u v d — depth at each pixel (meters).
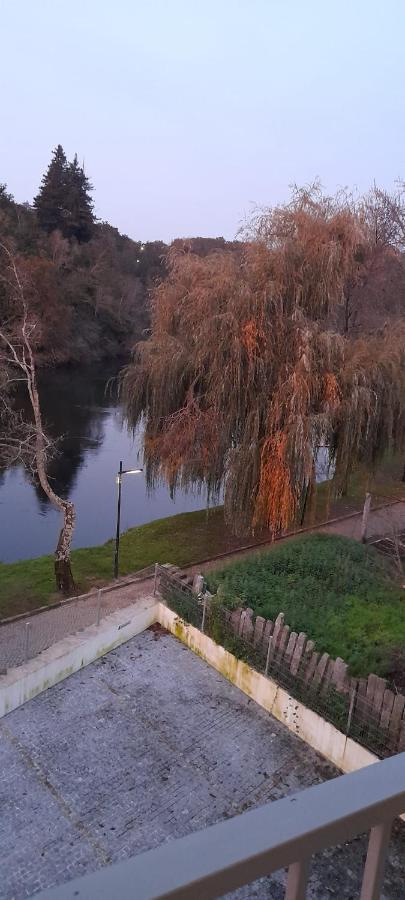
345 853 6.00
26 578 12.53
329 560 11.38
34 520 19.47
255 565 11.09
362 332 16.80
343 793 1.12
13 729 7.71
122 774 7.08
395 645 8.34
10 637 9.41
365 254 16.05
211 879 0.94
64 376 42.84
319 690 7.78
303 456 12.38
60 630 9.57
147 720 8.03
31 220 50.88
